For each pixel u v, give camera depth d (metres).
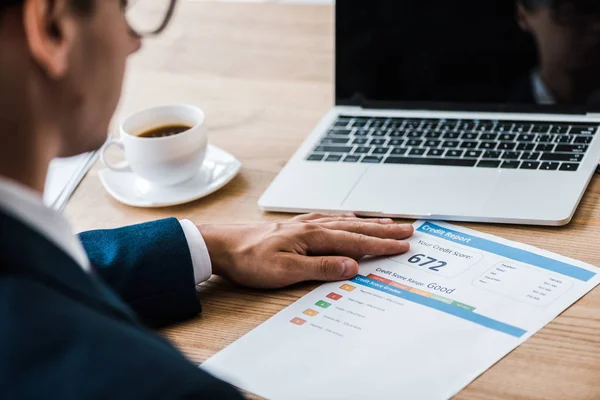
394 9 1.19
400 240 0.96
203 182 1.13
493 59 1.17
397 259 0.92
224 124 1.30
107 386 0.44
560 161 1.05
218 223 1.03
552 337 0.77
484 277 0.87
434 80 1.20
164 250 0.88
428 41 1.19
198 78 1.46
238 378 0.75
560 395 0.70
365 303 0.85
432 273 0.89
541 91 1.16
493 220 0.97
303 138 1.23
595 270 0.86
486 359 0.74
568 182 1.01
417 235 0.97
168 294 0.86
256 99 1.37
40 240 0.47
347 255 0.93
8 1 0.48
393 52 1.21
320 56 1.50
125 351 0.46
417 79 1.21
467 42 1.17
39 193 0.56
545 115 1.16
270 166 1.17
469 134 1.14
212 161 1.18
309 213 1.03
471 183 1.04
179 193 1.11
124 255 0.88
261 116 1.32
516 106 1.17
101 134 0.60
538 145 1.09
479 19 1.16
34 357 0.44
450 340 0.77
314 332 0.81
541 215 0.96
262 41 1.57
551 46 1.13
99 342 0.45
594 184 1.03
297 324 0.83
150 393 0.45
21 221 0.47
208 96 1.40
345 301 0.85
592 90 1.13
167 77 1.48
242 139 1.25
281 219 1.04
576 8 1.11
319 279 0.90
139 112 1.14
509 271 0.88
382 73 1.22
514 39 1.15
